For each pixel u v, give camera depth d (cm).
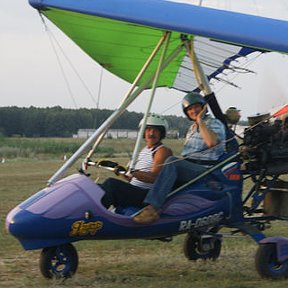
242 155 1573
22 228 1390
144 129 1488
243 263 1706
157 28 1351
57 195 1431
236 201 1566
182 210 1499
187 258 1747
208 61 1712
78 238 1439
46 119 13450
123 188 1509
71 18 1428
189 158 1567
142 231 1477
